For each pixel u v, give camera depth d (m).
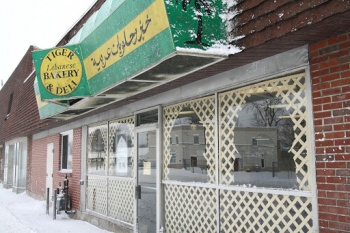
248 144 5.14
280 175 4.64
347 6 3.18
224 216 5.47
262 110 4.95
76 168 11.40
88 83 6.88
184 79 5.90
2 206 14.66
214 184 5.68
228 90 5.55
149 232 7.41
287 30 3.74
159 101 7.10
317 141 4.02
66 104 8.27
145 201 7.63
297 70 4.40
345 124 3.76
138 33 4.74
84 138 10.98
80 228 9.73
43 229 9.76
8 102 21.33
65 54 7.00
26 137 18.72
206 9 4.25
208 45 4.22
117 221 8.80
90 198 10.51
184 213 6.38
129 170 8.51
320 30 3.69
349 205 3.66
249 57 4.62
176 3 4.08
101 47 5.99
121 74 5.49
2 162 28.77
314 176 4.07
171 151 6.88
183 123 6.58
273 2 3.88
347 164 3.71
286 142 4.59
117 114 8.84
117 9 5.11
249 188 5.03
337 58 3.87
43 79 7.25
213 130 5.81
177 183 6.57
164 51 4.23
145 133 7.79
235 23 4.32
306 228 4.26
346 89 3.77
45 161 15.17
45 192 14.94
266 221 4.79
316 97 4.06
